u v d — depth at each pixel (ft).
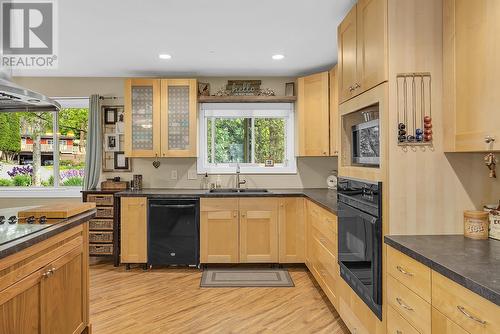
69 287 6.93
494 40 4.60
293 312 9.37
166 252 13.03
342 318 8.23
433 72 5.81
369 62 6.44
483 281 3.69
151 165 15.23
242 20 9.36
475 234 5.65
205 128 15.28
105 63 13.12
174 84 13.96
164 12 8.83
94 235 13.50
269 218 13.04
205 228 13.05
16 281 5.13
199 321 8.84
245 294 10.64
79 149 15.90
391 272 5.70
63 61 12.77
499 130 4.52
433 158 5.84
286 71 14.33
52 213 6.89
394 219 5.83
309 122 13.55
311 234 11.66
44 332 5.93
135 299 10.25
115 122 15.17
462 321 3.94
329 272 9.34
